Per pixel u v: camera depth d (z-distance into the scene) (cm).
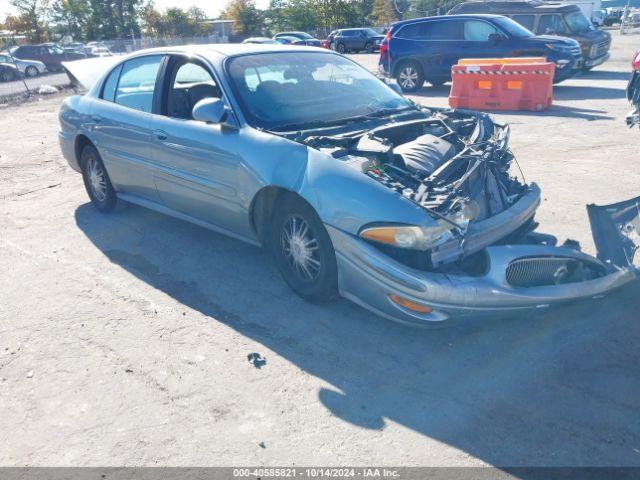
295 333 383
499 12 1658
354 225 349
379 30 4262
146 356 363
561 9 1579
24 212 640
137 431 301
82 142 610
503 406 310
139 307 424
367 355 358
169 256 510
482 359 350
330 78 504
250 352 364
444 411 308
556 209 580
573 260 371
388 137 428
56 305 431
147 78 525
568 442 283
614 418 298
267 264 487
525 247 358
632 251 385
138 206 639
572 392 318
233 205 436
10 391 336
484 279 339
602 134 895
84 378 344
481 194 386
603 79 1513
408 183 365
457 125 472
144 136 506
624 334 369
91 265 498
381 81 541
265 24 6619
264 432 297
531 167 737
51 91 1912
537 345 362
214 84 460
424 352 359
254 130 420
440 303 330
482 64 1227
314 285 399
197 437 296
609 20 4678
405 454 280
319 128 429
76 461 283
